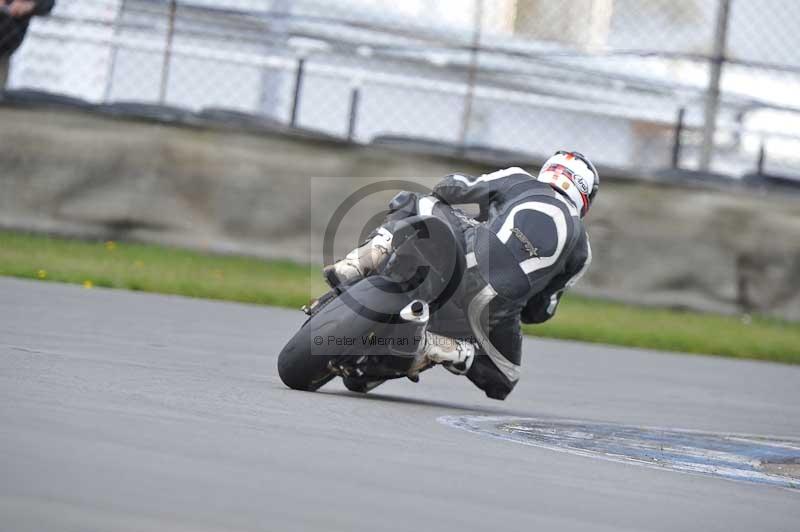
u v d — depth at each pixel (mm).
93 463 8812
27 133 41281
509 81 45406
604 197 42500
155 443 10062
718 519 9906
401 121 45312
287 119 45219
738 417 19547
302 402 14789
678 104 45219
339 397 16109
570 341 31906
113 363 16125
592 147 46281
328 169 42094
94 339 19109
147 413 11875
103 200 41406
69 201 41375
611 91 45688
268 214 41844
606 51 44000
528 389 20578
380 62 45000
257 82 45469
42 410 11047
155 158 41594
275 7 45250
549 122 46062
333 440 11742
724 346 33500
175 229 41625
